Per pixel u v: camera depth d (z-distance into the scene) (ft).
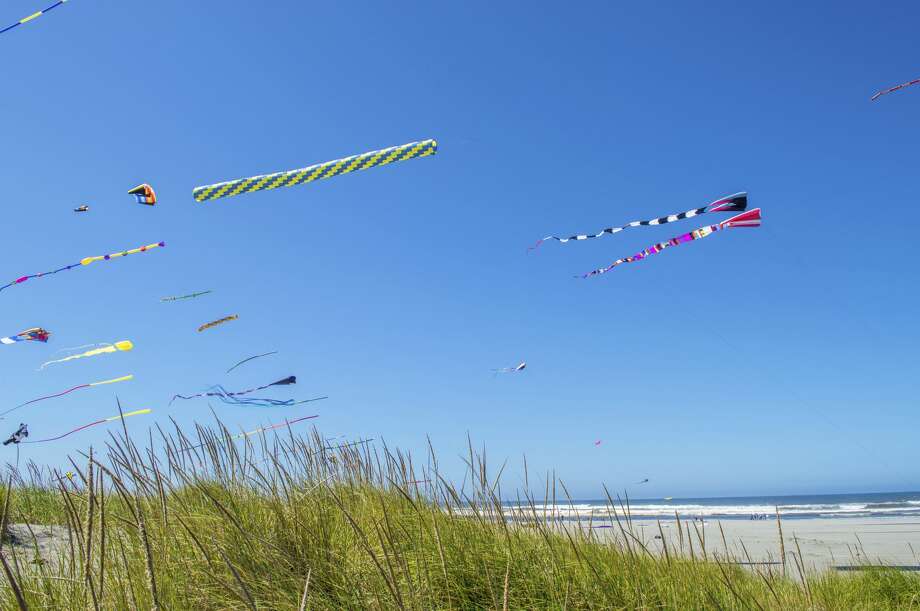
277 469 15.31
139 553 11.21
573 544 13.43
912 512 116.16
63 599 9.89
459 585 12.57
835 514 119.34
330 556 12.44
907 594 21.84
